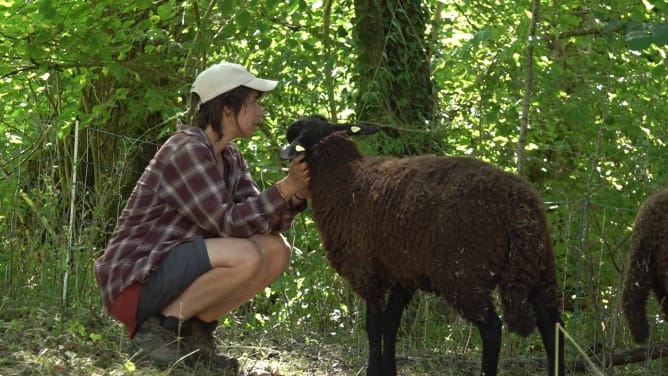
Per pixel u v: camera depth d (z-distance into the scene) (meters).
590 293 5.34
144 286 4.62
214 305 4.68
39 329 4.88
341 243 4.84
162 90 6.77
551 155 7.21
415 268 4.64
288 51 6.46
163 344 4.62
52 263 5.47
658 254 4.89
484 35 6.02
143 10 6.71
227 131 4.72
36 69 7.02
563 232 6.04
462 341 5.58
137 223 4.67
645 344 5.15
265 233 4.68
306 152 4.86
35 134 7.29
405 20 6.74
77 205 5.73
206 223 4.61
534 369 5.28
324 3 7.16
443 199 4.54
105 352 4.72
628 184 6.29
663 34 5.10
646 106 6.63
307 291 5.91
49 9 6.18
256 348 5.29
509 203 4.50
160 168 4.64
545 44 6.73
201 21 6.52
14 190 5.72
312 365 5.16
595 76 6.63
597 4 6.26
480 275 4.50
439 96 6.99
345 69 6.83
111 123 7.20
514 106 6.59
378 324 4.83
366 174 4.79
